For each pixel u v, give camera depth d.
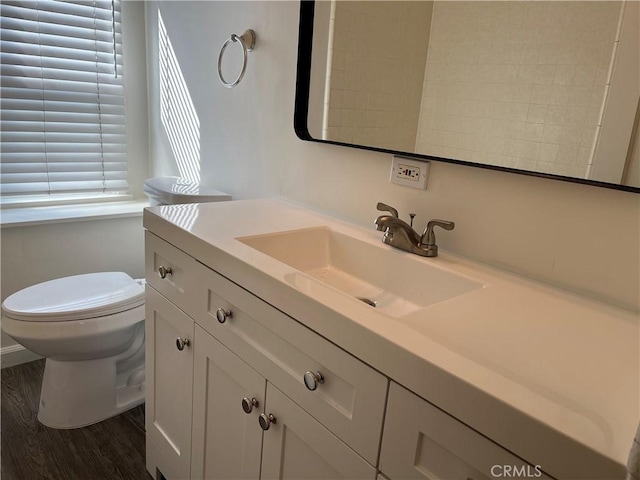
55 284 1.88
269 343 1.02
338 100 1.47
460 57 1.18
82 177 2.48
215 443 1.28
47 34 2.23
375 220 1.33
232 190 2.01
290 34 1.61
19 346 2.27
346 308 0.85
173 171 2.44
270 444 1.06
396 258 1.24
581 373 0.70
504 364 0.71
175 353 1.40
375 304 1.22
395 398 0.76
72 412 1.87
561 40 1.00
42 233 2.18
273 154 1.77
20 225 2.10
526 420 0.59
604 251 0.98
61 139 2.37
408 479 0.76
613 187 0.94
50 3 2.21
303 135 1.59
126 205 2.54
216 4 1.94
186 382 1.36
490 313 0.90
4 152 2.24
